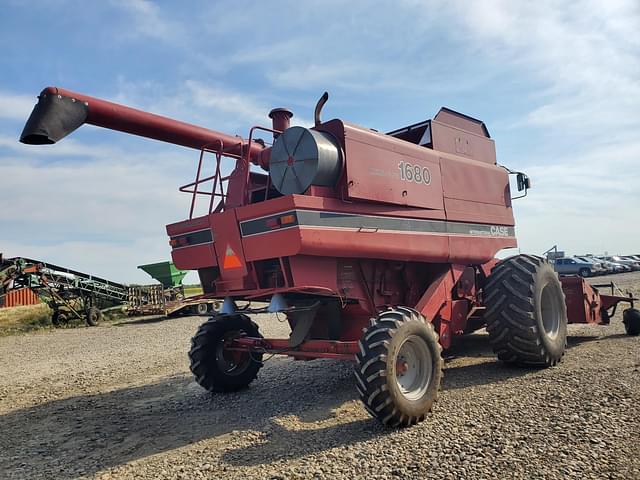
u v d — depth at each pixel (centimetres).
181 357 952
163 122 515
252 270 484
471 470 319
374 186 500
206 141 552
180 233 546
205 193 564
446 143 655
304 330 529
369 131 517
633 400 434
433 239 580
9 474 378
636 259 4003
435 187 592
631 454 326
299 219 433
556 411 420
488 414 431
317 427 439
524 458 330
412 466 333
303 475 332
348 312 574
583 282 781
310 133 462
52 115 432
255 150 583
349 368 716
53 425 513
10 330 1731
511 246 733
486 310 605
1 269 1734
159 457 394
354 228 482
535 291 585
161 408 558
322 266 487
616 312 1170
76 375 823
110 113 477
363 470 334
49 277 1866
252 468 353
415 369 448
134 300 2125
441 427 409
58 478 364
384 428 418
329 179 469
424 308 553
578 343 772
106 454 412
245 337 608
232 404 554
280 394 584
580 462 318
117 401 607
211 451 397
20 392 702
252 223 468
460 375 597
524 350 584
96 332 1622
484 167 693
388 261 579
